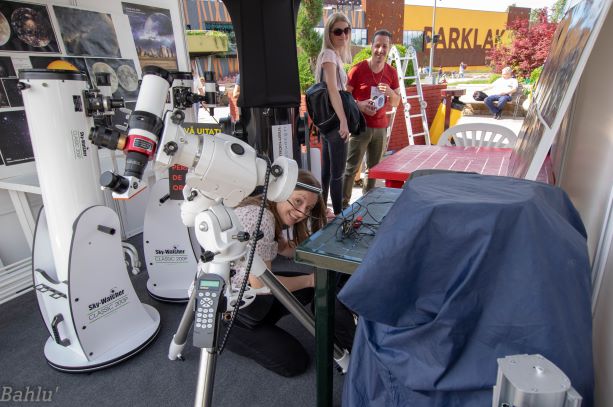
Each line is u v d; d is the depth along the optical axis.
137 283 2.50
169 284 2.28
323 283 1.11
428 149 2.55
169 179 1.98
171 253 2.22
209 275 0.99
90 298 1.66
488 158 2.22
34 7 2.29
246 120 2.36
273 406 1.51
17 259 2.64
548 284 0.58
